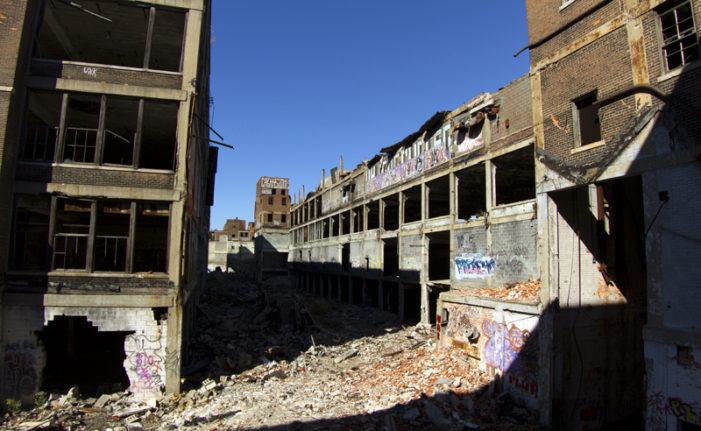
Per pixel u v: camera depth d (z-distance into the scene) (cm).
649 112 880
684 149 806
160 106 1505
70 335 1792
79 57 1902
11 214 1325
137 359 1344
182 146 1459
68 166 1379
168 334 1365
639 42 917
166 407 1280
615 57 971
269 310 2809
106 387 1424
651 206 868
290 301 2978
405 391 1243
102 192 1384
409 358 1631
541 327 1074
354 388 1335
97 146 1409
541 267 1098
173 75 1479
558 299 1075
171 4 1504
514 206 1667
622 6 962
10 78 1300
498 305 1257
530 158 1802
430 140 2425
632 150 911
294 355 1947
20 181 1336
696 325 774
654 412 836
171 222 1422
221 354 1880
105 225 1920
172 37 1734
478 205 2695
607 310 1150
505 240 1711
